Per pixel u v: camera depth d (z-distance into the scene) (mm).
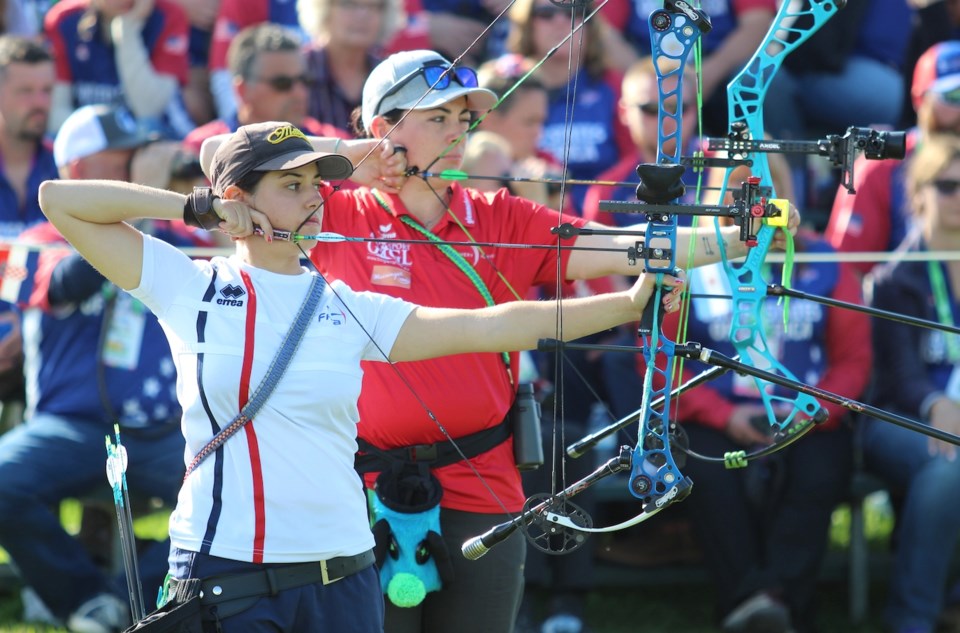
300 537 11484
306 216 11828
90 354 20344
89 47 26766
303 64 22609
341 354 11742
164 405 20484
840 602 23188
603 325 11812
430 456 14336
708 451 21203
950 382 21953
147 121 25953
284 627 11477
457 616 14625
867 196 23859
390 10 25062
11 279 20094
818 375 21812
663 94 12039
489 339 11914
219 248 20891
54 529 20062
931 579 21031
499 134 23438
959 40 29578
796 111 27266
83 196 11430
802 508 21375
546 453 20406
